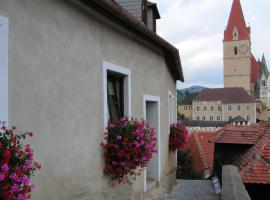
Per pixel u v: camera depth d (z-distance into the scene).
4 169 2.78
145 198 7.50
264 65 121.81
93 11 5.10
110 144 5.37
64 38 4.41
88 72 5.00
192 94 125.31
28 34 3.75
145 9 10.34
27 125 3.70
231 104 108.12
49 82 4.09
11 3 3.52
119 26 6.01
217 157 12.99
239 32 116.94
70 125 4.51
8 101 3.45
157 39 7.29
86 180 4.90
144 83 7.50
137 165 5.69
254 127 14.26
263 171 9.75
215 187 11.03
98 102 5.28
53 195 4.12
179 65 10.09
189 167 24.64
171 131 10.41
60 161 4.27
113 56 5.86
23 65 3.66
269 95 120.75
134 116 6.84
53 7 4.18
